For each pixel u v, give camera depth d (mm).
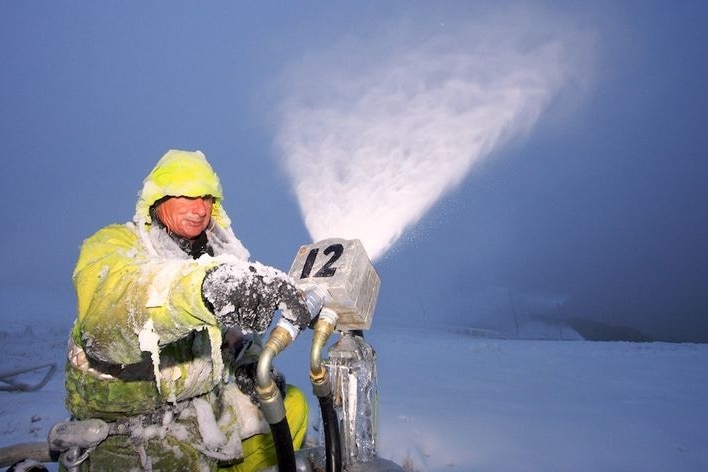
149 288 1411
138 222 1936
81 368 1926
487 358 10109
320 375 1783
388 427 4840
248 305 1319
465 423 5078
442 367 8859
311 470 1984
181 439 2055
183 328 1434
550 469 4000
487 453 4285
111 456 1996
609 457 4281
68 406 2021
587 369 8719
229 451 2150
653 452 4414
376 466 1902
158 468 2016
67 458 1901
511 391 6836
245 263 1409
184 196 1957
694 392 6871
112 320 1463
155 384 1969
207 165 2018
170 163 1946
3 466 1960
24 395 6293
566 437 4750
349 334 1984
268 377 1586
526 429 4938
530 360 9812
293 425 2438
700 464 4164
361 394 1960
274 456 2410
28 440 4441
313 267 1853
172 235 2061
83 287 1661
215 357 1520
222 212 2236
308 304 1671
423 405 5828
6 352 9844
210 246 2207
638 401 6293
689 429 5098
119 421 2012
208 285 1315
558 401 6211
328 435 1830
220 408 2240
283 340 1581
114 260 1655
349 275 1793
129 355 1543
